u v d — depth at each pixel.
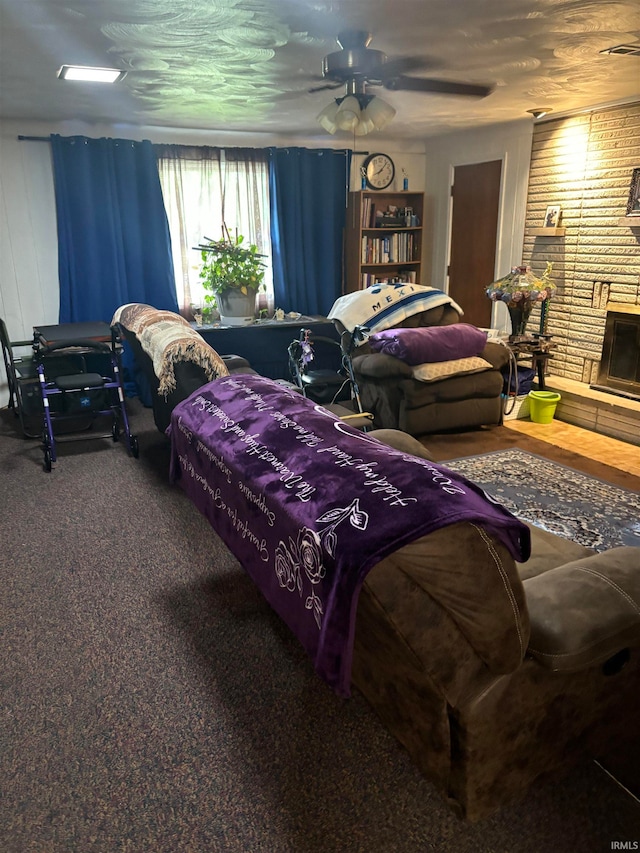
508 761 1.46
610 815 1.55
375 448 1.47
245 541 1.65
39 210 4.91
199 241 5.49
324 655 1.26
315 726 1.84
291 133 5.54
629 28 2.57
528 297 4.60
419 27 2.52
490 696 1.34
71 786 1.65
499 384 4.41
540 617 1.41
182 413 2.12
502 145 5.31
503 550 1.22
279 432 1.67
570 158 4.72
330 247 5.96
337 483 1.35
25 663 2.11
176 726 1.84
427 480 1.27
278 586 1.50
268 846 1.48
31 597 2.48
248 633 2.26
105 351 3.90
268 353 5.25
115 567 2.69
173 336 3.27
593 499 3.31
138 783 1.66
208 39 2.63
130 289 5.28
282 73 3.24
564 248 4.92
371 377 4.30
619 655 1.54
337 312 4.94
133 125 5.04
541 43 2.79
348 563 1.17
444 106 4.40
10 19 2.35
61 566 2.70
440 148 6.02
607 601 1.46
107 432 4.42
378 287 5.01
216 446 1.79
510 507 3.22
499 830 1.51
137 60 2.97
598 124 4.45
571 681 1.46
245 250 5.17
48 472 3.72
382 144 6.04
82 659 2.13
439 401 4.25
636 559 1.62
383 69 2.64
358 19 2.40
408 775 1.67
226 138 5.43
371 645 1.48
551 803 1.58
